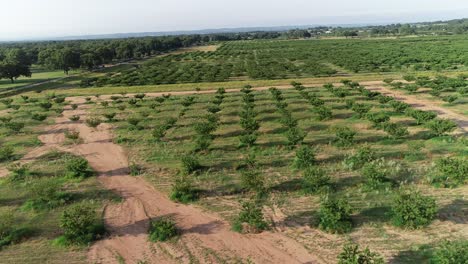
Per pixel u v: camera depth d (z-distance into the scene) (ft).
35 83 329.31
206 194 92.99
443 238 68.23
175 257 67.62
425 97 190.80
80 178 105.29
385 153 112.57
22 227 79.82
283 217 79.87
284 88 234.17
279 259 65.26
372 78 255.91
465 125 138.51
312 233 73.10
